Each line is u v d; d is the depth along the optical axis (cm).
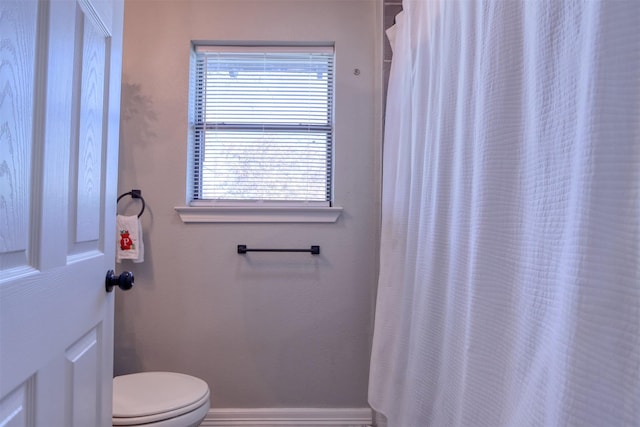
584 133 51
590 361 48
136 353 166
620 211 46
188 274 167
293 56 177
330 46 177
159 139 168
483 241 76
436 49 108
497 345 72
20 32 52
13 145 51
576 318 50
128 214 166
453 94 97
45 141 59
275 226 170
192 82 174
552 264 58
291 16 173
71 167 68
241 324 169
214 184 176
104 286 84
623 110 47
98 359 82
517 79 71
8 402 50
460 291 89
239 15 172
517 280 68
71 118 68
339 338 170
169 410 112
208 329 168
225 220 168
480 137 78
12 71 50
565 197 56
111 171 88
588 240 49
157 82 168
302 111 178
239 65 177
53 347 62
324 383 170
